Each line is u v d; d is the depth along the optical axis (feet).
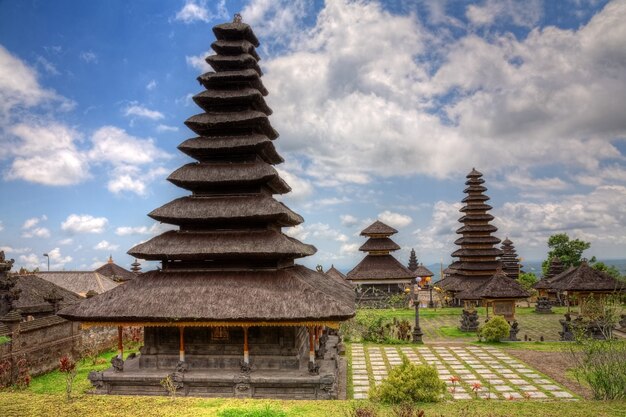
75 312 92.53
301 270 115.75
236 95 108.99
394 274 247.50
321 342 112.37
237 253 96.48
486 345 141.69
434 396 75.82
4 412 63.26
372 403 72.95
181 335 93.91
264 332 95.91
